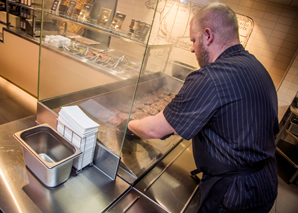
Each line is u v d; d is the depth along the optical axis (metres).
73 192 0.90
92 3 1.15
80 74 1.05
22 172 0.93
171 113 0.87
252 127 0.81
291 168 2.82
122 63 0.94
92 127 0.94
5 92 3.13
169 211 0.94
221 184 0.89
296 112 2.58
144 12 0.93
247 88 0.80
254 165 0.88
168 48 1.35
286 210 2.11
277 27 2.93
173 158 1.31
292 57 2.96
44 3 1.09
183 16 1.32
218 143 0.87
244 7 3.07
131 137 1.04
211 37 0.91
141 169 1.06
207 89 0.78
